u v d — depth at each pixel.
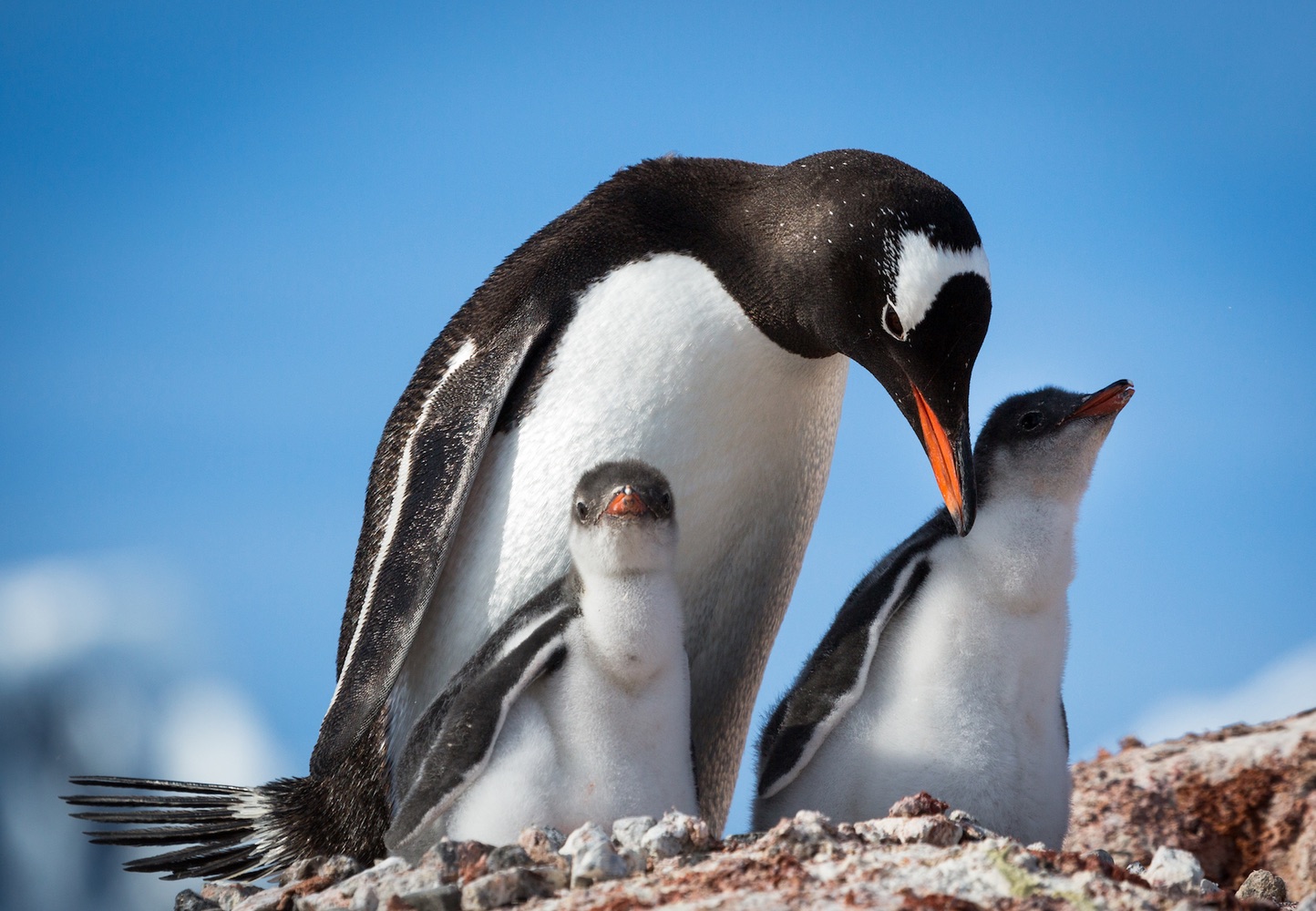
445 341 11.71
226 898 9.44
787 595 11.74
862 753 9.62
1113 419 9.77
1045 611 9.77
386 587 10.54
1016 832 9.57
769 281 10.80
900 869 7.54
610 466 9.34
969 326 10.56
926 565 9.91
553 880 7.96
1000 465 9.93
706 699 11.41
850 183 10.87
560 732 8.85
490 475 10.78
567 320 10.83
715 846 8.21
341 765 11.27
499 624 10.59
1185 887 7.83
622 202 11.30
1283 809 12.98
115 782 12.08
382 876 8.27
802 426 11.22
